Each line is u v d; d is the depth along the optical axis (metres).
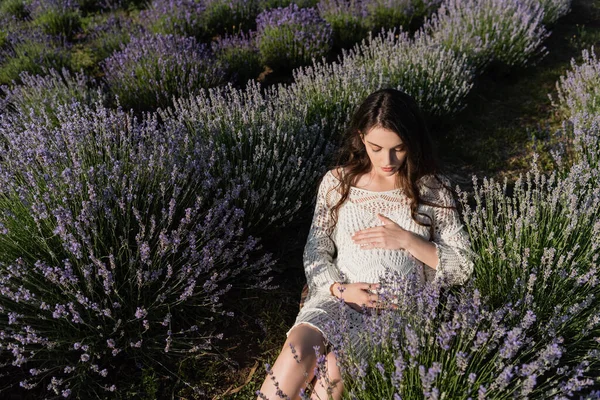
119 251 2.56
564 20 7.64
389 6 6.99
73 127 3.15
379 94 2.26
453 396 1.93
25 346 2.50
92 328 2.46
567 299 2.36
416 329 2.09
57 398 2.43
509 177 4.22
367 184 2.53
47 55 6.44
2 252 2.61
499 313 2.06
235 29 7.37
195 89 5.19
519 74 5.98
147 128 3.27
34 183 2.70
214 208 2.91
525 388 1.71
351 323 2.29
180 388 2.55
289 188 3.39
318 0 7.96
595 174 3.13
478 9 6.34
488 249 2.61
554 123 4.98
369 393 2.00
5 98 5.13
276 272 3.27
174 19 7.04
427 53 5.13
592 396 1.72
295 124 3.87
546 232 2.65
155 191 2.97
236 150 3.53
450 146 4.68
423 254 2.43
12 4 8.69
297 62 6.11
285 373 2.08
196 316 2.84
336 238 2.60
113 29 7.26
